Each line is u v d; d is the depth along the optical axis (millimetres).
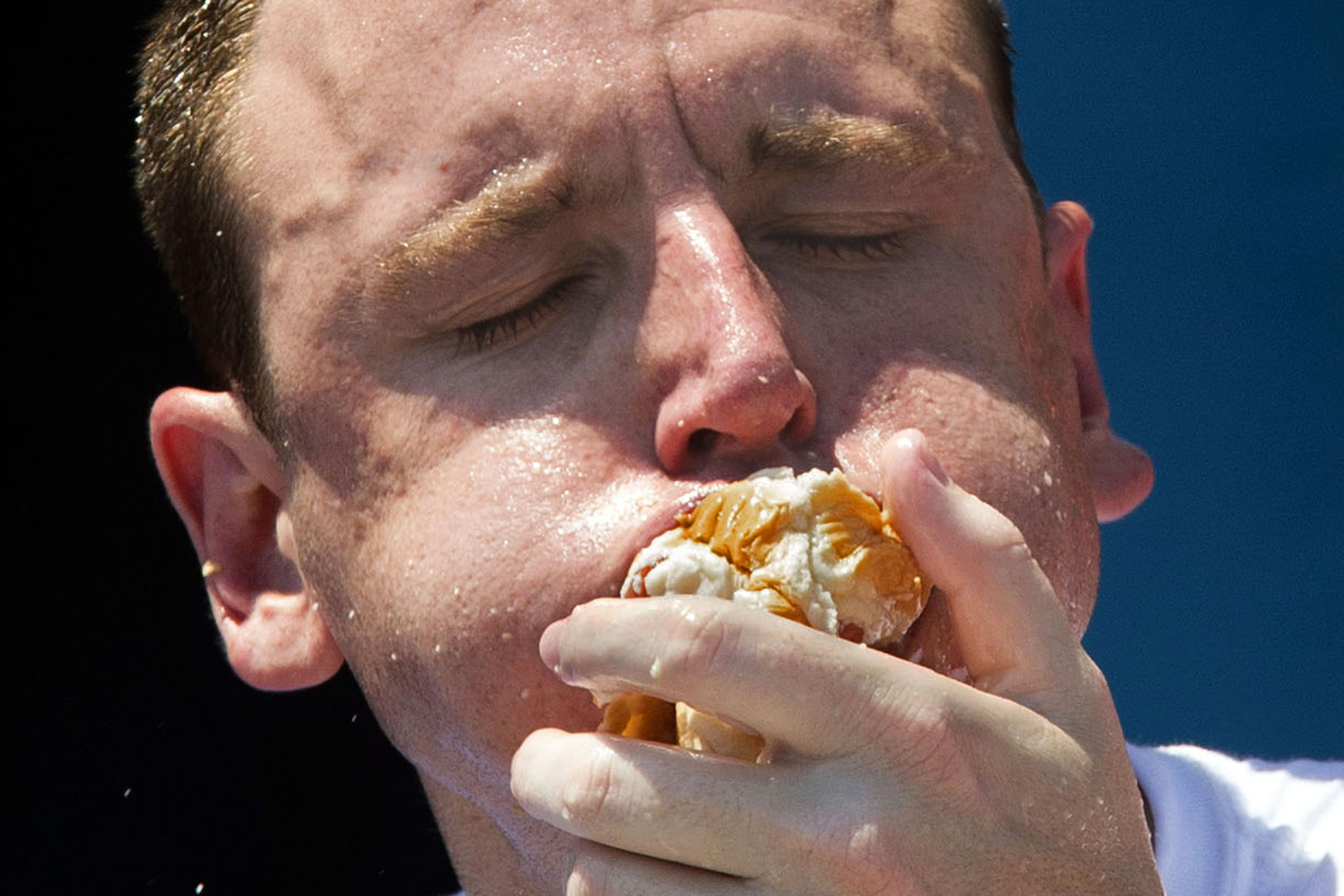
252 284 4770
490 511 4133
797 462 3992
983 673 3867
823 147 4242
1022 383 4367
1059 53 8305
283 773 8805
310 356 4492
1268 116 7996
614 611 3594
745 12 4320
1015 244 4535
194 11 5328
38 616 8773
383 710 4621
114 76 8742
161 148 5398
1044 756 3697
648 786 3621
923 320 4293
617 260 4234
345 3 4574
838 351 4184
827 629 3662
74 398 8867
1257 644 7867
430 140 4316
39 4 8633
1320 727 7734
